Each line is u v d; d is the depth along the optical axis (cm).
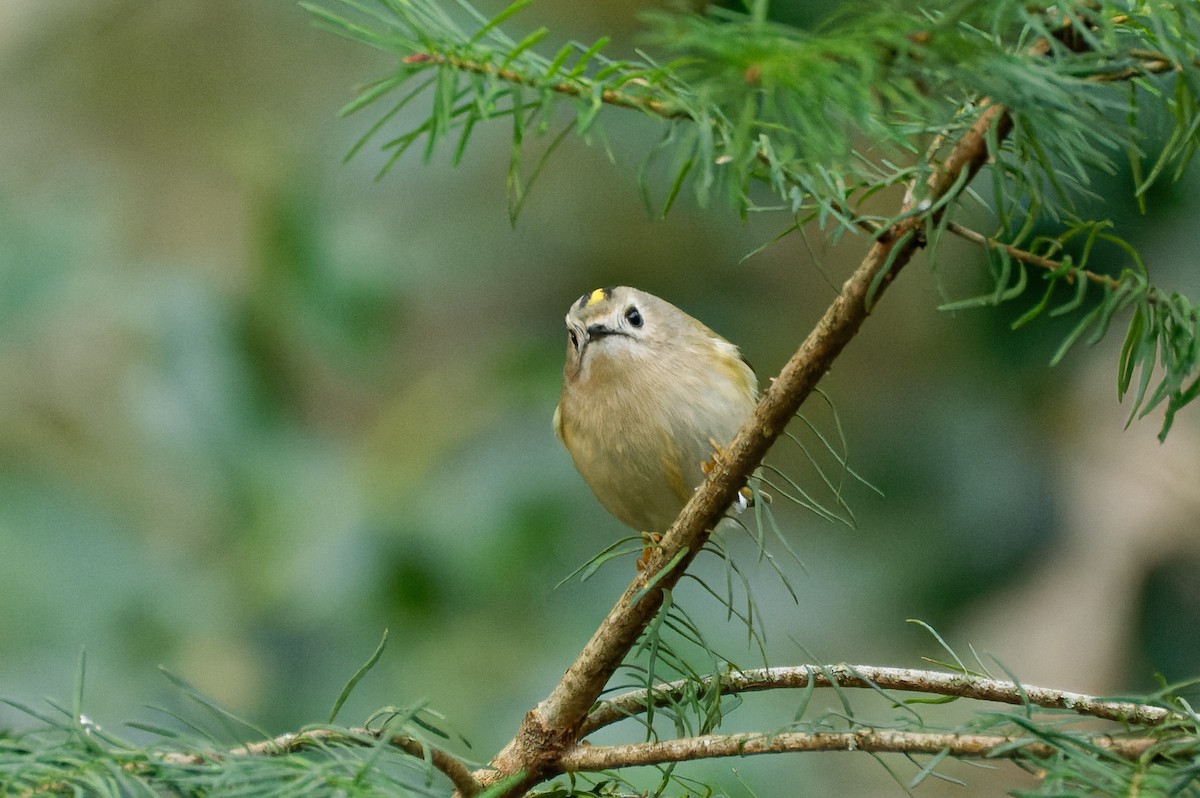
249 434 996
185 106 1559
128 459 1034
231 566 971
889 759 1049
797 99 316
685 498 859
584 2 1298
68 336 1193
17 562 941
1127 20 396
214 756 359
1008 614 1084
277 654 953
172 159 1538
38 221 1062
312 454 1009
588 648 453
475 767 457
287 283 1016
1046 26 362
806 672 446
